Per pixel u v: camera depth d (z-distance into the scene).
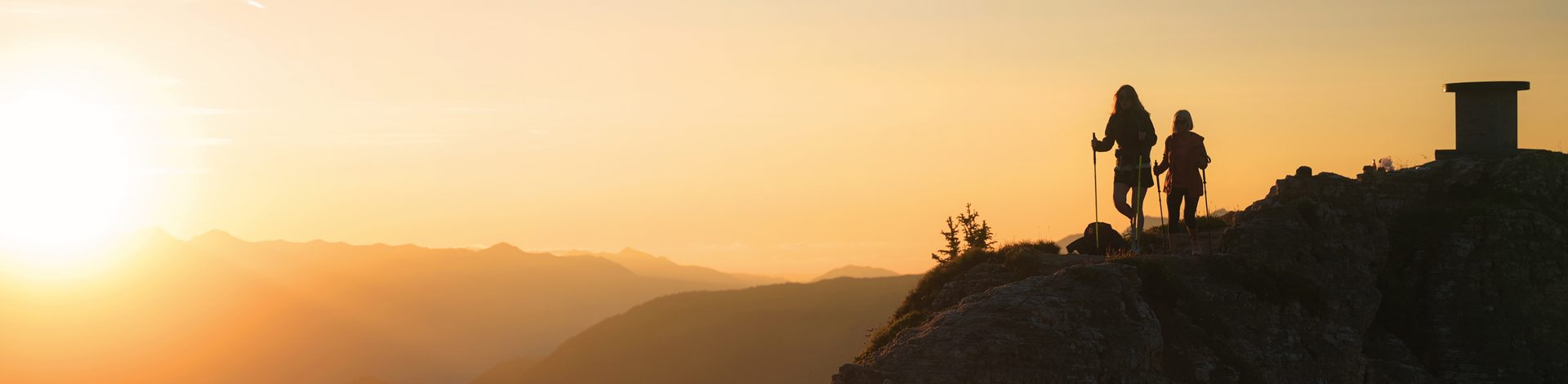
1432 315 32.53
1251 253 28.98
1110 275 25.16
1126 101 28.23
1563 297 32.88
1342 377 27.56
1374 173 35.94
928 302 30.69
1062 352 22.89
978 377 22.38
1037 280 25.30
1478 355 31.91
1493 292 32.62
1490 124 37.62
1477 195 35.59
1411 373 30.55
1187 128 29.45
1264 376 25.80
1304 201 30.67
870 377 22.31
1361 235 31.30
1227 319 26.80
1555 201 35.59
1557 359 31.84
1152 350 24.16
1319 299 28.41
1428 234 34.09
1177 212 29.95
